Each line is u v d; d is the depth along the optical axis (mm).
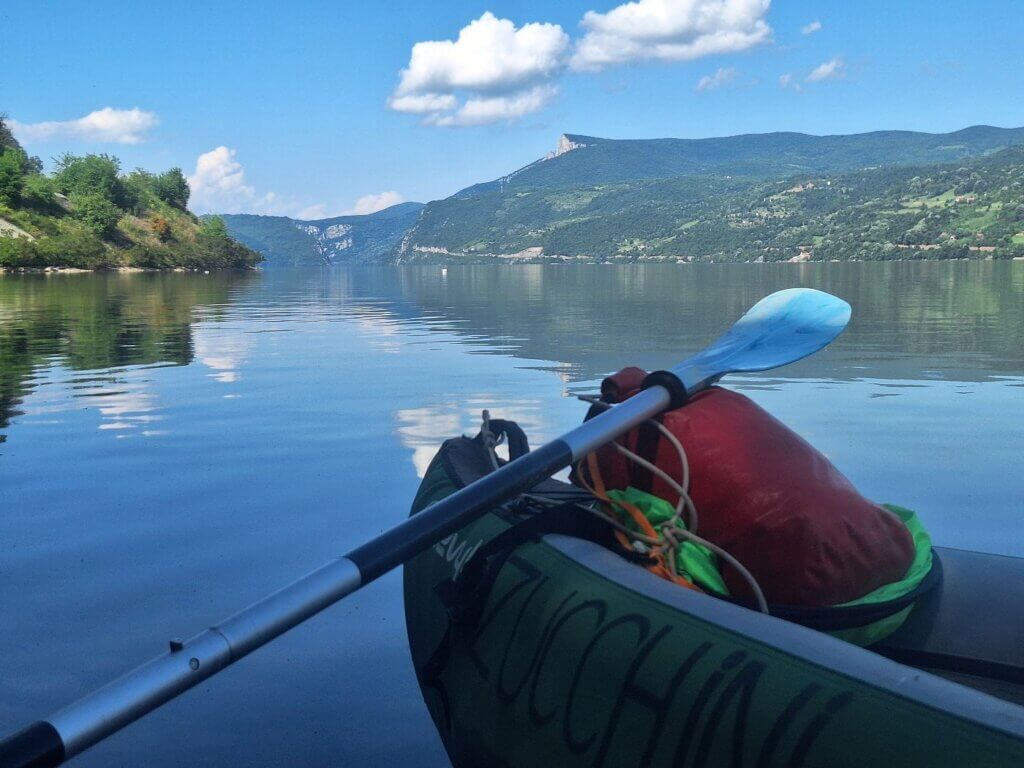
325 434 5887
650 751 1443
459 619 2004
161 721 2426
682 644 1496
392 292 30656
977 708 1177
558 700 1647
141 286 36000
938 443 5441
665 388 1954
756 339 2285
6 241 59469
